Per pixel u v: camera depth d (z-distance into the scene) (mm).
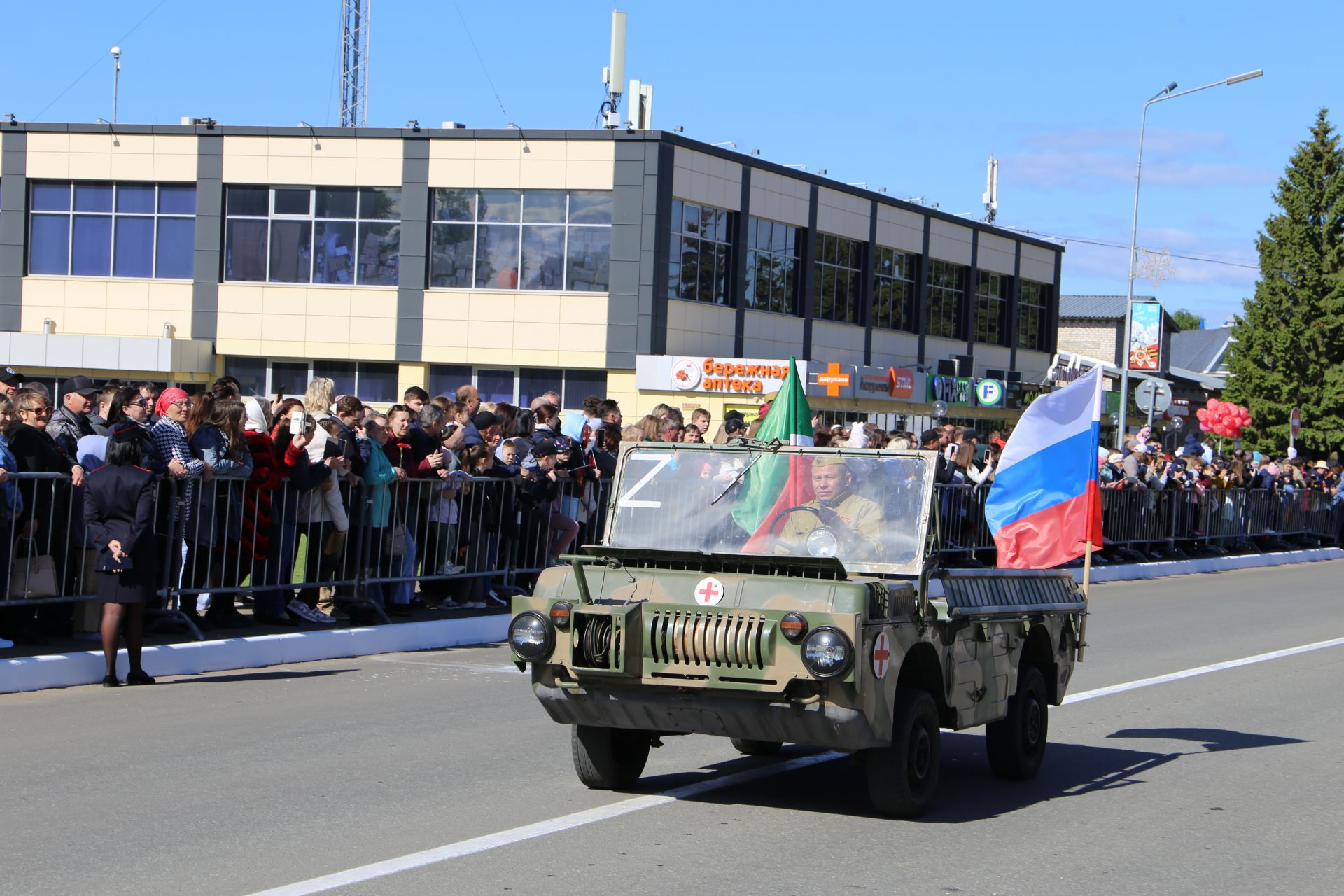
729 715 6570
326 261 35500
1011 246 49812
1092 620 17406
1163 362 67062
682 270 35438
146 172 35844
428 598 14547
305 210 35469
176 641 11461
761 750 8914
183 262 36000
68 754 8125
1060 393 9148
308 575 12656
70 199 36188
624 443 7883
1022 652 8672
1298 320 55562
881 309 43375
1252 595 21562
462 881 5832
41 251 36375
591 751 7422
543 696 6922
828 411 38281
